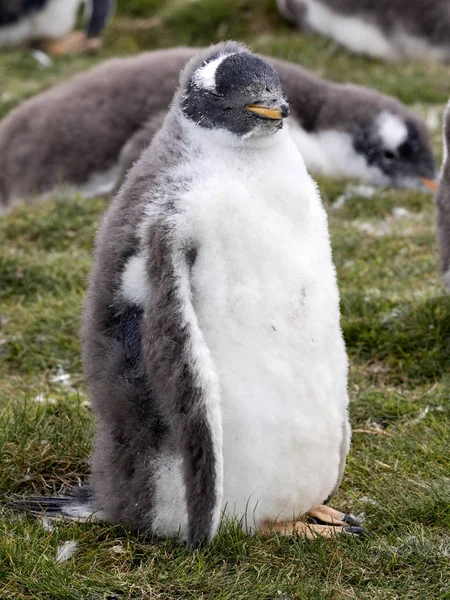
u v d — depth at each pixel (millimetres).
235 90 10977
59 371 17359
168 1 41938
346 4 36625
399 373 16906
